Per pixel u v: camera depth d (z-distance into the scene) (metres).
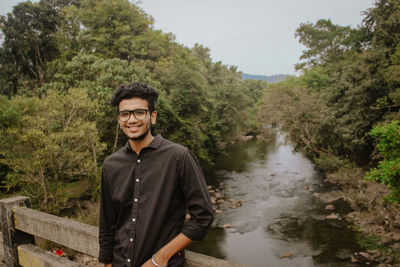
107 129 16.03
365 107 14.02
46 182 11.91
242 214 13.57
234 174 20.50
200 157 20.67
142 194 1.20
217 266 1.15
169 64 23.95
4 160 11.20
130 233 1.19
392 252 9.12
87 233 1.58
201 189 1.14
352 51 22.77
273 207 14.17
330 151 19.06
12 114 10.70
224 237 11.43
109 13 24.48
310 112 20.11
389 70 12.19
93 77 15.55
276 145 32.41
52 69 22.58
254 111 47.41
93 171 13.18
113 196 1.28
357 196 13.41
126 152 1.29
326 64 30.34
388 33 14.06
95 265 7.84
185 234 1.11
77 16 24.88
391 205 11.02
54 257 1.92
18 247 2.13
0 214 2.16
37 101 11.61
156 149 1.22
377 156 13.39
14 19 22.69
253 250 10.30
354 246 9.86
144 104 1.24
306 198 15.05
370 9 16.20
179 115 20.06
